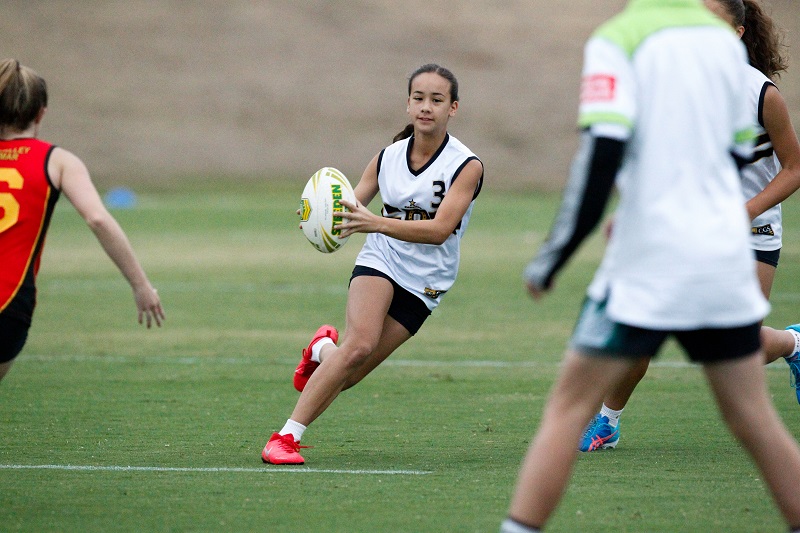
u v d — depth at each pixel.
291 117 132.62
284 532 15.47
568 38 151.38
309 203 20.36
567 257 11.98
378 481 18.70
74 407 25.81
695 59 12.32
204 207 96.62
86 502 17.11
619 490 18.03
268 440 22.34
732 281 12.23
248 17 151.62
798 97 132.25
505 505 17.02
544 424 12.77
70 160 15.34
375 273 20.36
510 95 137.88
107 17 149.00
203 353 34.28
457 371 31.31
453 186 20.39
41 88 15.63
